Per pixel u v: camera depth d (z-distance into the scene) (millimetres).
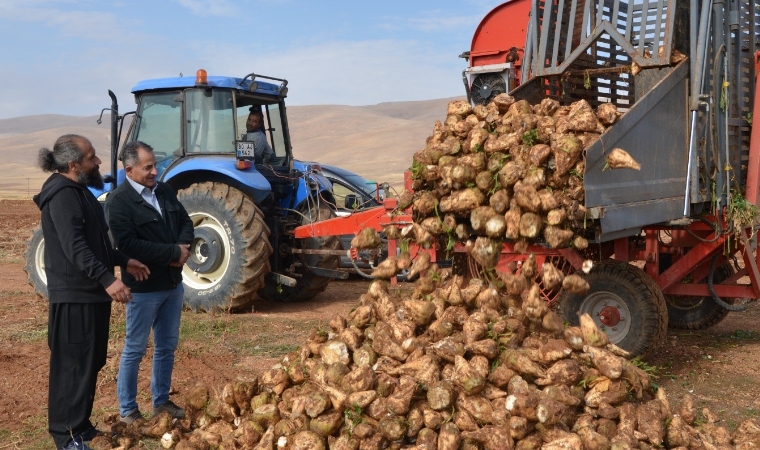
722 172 6383
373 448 4070
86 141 4586
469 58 9984
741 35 6625
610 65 7570
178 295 5203
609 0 6578
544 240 5293
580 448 3922
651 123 5719
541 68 6781
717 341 7711
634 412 4289
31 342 7391
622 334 6324
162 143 9492
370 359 4566
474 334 4527
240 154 8914
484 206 5211
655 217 5824
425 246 5457
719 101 6320
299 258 9695
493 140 5250
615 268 6367
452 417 4188
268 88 9797
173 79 9266
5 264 14117
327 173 12703
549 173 5109
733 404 5613
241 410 4738
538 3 6969
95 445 4672
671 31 5984
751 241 6695
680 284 7133
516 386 4238
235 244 8789
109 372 6305
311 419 4289
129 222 4852
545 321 4836
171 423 4879
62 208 4410
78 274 4516
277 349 7230
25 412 5387
